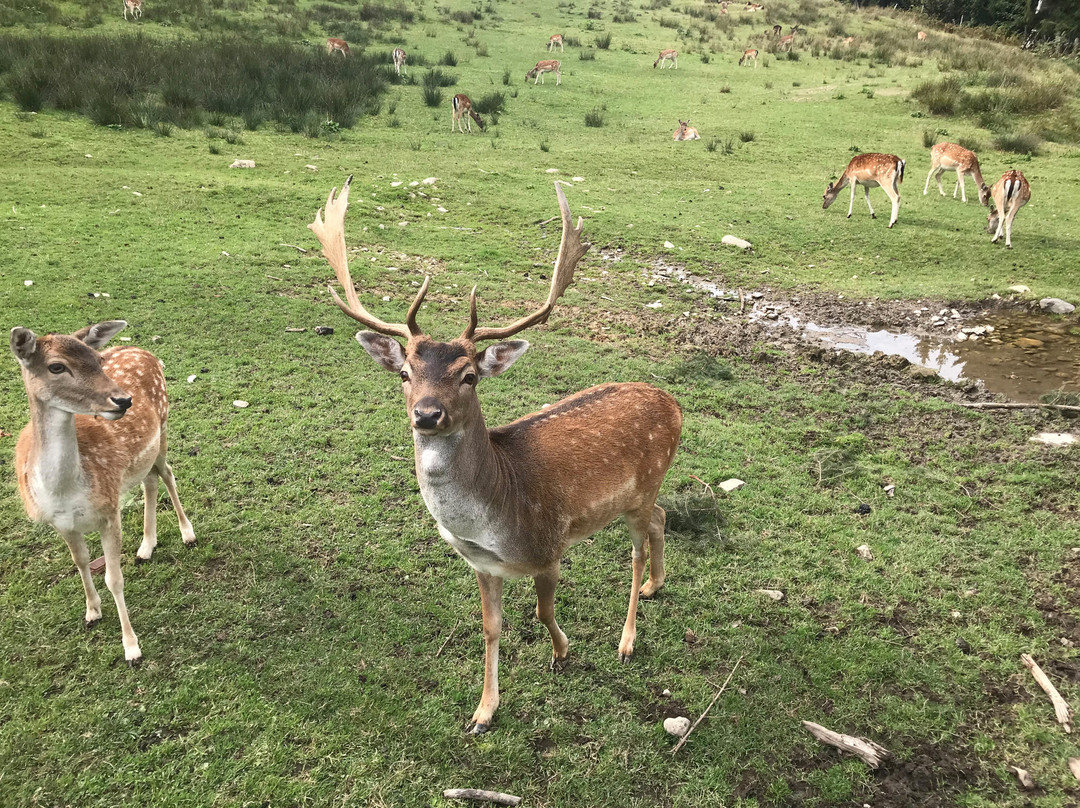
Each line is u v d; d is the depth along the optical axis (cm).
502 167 1516
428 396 286
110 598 424
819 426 655
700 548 484
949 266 1121
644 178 1538
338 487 534
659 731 356
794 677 387
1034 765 338
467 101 1761
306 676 377
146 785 321
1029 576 458
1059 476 563
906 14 4203
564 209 356
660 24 3534
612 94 2247
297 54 2036
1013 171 1166
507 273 1011
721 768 338
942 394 725
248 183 1224
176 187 1175
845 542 491
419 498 527
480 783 329
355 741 344
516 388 698
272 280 895
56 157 1257
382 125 1756
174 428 594
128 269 877
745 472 574
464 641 405
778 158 1706
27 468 362
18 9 2177
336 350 745
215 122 1562
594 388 407
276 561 458
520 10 3559
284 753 336
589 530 375
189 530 468
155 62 1759
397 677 379
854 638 411
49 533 473
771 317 930
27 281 812
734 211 1353
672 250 1145
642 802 322
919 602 438
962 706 369
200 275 885
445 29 2945
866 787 330
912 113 2022
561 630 404
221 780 324
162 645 392
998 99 2000
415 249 1066
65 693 361
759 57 2839
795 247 1200
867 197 1349
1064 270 1082
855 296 1007
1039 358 812
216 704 358
